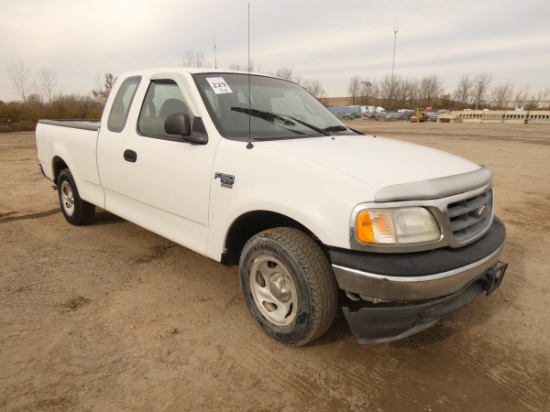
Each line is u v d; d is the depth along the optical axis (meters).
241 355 2.68
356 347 2.79
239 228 2.97
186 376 2.47
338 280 2.33
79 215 5.00
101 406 2.21
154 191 3.51
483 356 2.73
